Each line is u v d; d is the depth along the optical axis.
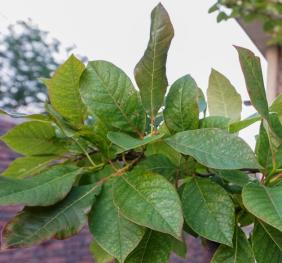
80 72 0.46
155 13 0.43
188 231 0.48
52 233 0.36
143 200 0.38
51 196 0.37
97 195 0.40
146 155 0.47
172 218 0.36
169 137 0.43
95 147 0.47
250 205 0.37
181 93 0.46
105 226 0.38
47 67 10.40
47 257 2.42
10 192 0.36
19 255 2.29
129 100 0.45
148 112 0.45
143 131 0.45
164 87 0.45
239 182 0.45
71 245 2.67
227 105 0.60
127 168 0.44
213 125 0.46
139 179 0.39
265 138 0.45
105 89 0.45
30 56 10.20
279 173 0.44
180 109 0.46
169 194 0.37
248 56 0.42
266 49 3.16
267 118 0.42
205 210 0.41
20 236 0.35
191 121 0.45
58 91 0.46
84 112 0.46
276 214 0.36
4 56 9.88
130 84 0.46
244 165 0.39
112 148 0.45
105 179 0.42
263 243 0.42
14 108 9.77
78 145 0.48
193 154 0.40
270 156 0.45
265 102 0.43
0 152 2.49
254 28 2.86
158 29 0.42
